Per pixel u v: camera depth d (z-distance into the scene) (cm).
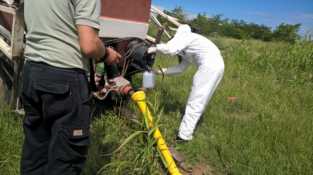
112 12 543
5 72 511
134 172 408
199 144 504
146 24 592
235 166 452
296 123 607
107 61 312
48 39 281
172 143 509
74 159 303
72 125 292
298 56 1095
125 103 550
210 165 471
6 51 472
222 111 645
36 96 290
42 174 329
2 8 462
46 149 323
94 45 277
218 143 511
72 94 287
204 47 500
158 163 439
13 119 474
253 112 673
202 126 569
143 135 423
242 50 1205
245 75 934
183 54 522
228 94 735
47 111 290
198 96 498
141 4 575
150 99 607
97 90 371
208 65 495
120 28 558
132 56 477
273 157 480
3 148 415
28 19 290
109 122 508
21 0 423
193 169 460
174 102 638
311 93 820
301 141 538
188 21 608
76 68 287
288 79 943
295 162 467
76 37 285
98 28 280
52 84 282
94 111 536
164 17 617
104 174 401
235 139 519
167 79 764
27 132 320
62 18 279
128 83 386
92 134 472
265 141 523
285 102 730
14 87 469
